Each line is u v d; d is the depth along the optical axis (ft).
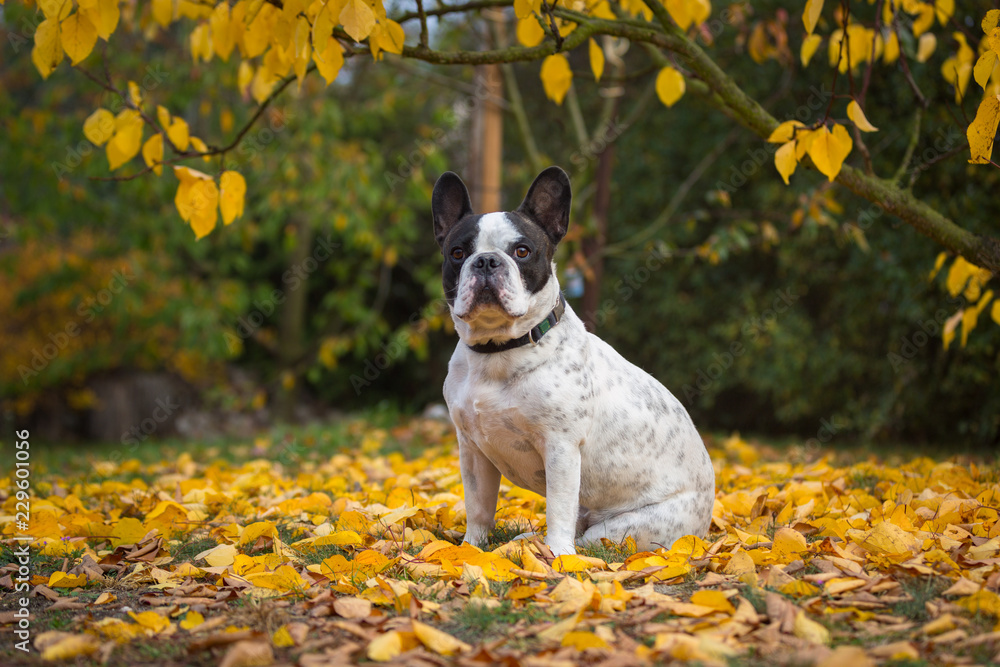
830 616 8.20
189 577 10.55
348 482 18.74
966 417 26.53
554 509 10.88
